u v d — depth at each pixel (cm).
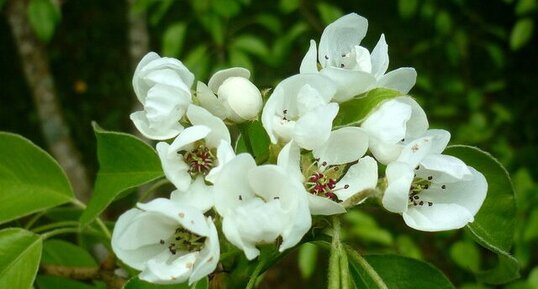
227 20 69
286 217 27
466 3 113
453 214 30
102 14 128
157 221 29
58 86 121
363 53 32
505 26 119
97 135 35
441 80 101
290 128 29
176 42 67
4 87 121
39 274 38
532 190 63
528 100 115
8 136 37
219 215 29
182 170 30
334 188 30
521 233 62
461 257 62
